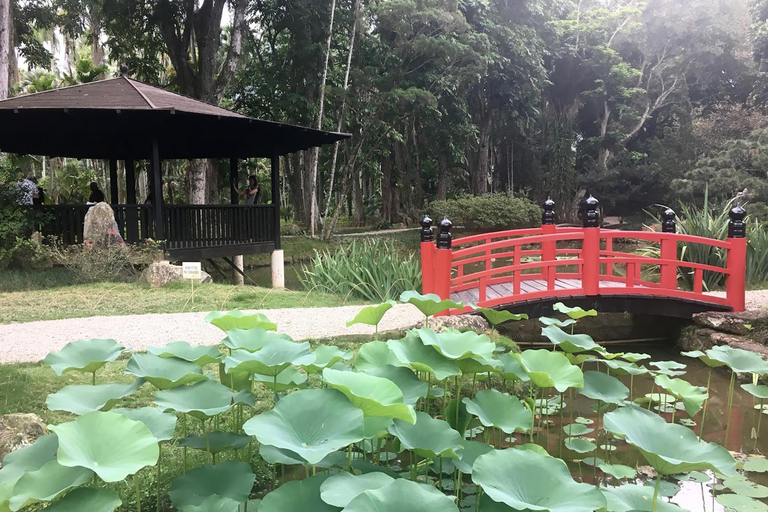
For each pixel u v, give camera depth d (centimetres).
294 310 630
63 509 150
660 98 2695
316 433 171
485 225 2170
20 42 1941
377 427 184
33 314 607
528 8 2453
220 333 508
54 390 345
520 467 176
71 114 830
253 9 1841
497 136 2825
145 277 816
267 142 1091
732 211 624
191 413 204
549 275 613
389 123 2105
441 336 270
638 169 2500
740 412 416
